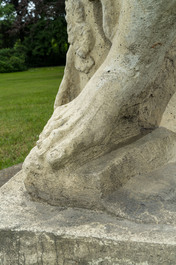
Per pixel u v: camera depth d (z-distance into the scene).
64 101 1.47
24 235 1.01
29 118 4.35
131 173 1.13
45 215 1.08
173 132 1.32
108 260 0.92
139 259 0.89
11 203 1.18
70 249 0.96
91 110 1.07
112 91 1.04
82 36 1.26
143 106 1.26
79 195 1.07
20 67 18.17
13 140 3.28
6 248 1.05
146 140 1.22
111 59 1.05
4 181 1.84
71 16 1.28
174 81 1.33
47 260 1.00
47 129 1.15
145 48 0.96
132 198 1.04
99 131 1.07
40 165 1.12
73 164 1.08
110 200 1.03
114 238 0.90
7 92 7.76
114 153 1.14
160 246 0.86
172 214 0.96
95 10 1.22
